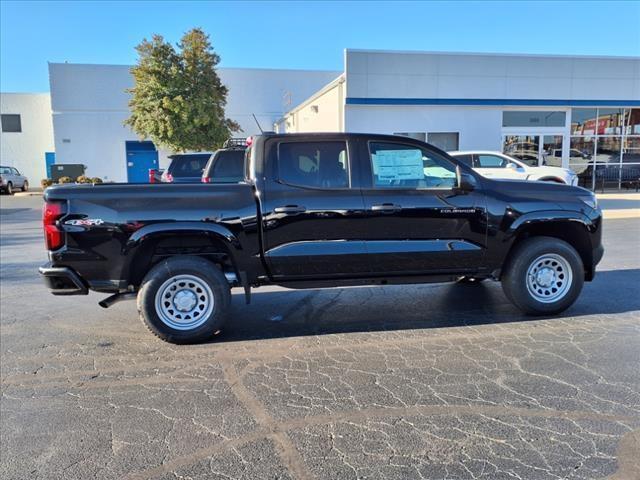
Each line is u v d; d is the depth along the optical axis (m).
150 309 4.93
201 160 13.58
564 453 3.02
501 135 19.77
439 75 18.77
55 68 32.06
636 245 10.23
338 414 3.56
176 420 3.54
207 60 26.48
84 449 3.19
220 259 5.21
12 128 37.38
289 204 5.02
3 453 3.16
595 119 20.64
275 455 3.07
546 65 19.33
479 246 5.39
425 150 5.35
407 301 6.48
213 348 4.96
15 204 23.42
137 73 25.78
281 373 4.31
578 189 5.74
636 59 19.80
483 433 3.26
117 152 33.31
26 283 7.96
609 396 3.73
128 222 4.79
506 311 5.93
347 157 5.20
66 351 4.96
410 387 3.96
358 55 18.20
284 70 34.72
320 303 6.48
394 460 2.98
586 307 6.02
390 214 5.16
